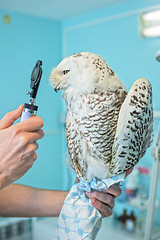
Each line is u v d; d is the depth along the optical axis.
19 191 0.86
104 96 0.61
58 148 2.88
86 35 2.63
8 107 2.57
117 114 0.61
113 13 2.37
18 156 0.54
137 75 2.25
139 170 2.15
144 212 2.03
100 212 0.63
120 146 0.58
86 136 0.61
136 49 2.24
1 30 2.47
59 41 2.88
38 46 2.72
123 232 1.93
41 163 2.76
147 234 0.79
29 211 0.83
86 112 0.61
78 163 0.64
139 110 0.57
